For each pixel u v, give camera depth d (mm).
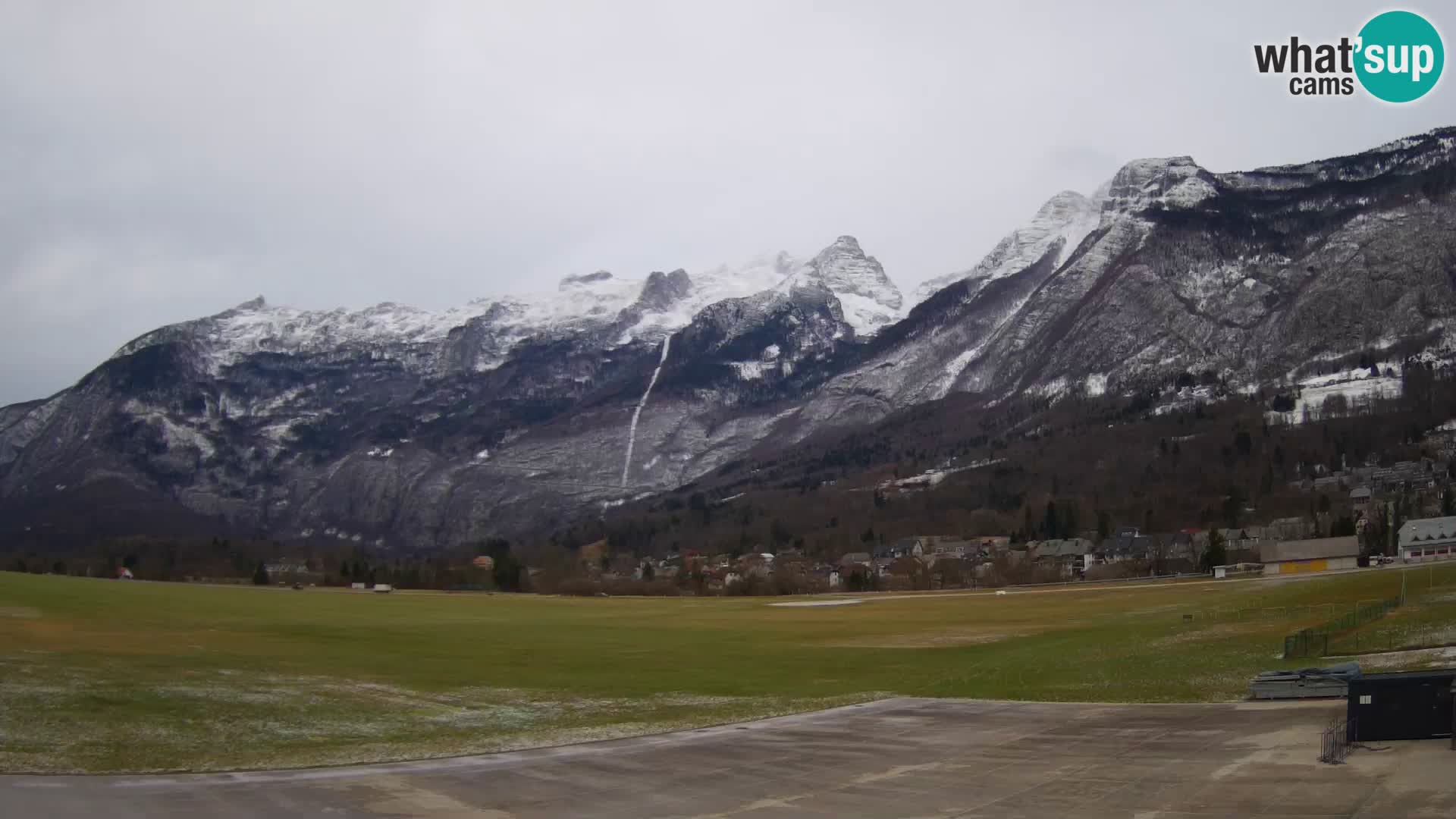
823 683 65250
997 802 32219
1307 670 47969
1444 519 160000
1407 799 28766
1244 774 33031
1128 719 45000
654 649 88125
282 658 72750
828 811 32250
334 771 38625
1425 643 58375
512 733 47250
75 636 75562
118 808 32500
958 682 62250
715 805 33531
